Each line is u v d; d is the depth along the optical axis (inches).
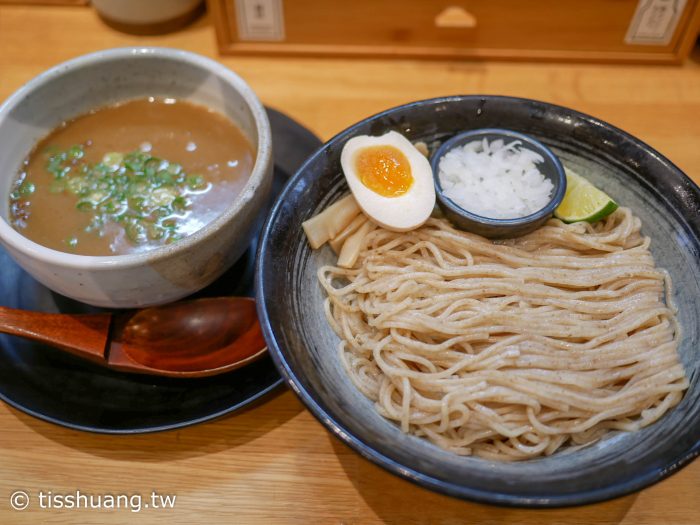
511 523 9.2
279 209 9.9
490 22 15.1
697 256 10.0
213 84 12.1
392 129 11.4
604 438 9.2
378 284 10.6
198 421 9.3
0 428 10.1
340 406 8.5
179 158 11.9
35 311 10.9
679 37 15.3
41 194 11.2
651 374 9.5
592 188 11.2
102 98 12.6
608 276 10.6
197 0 16.9
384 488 9.6
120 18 16.3
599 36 15.4
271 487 9.6
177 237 10.6
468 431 9.4
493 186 11.1
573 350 9.8
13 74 15.8
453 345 10.2
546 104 11.3
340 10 15.0
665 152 14.0
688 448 7.7
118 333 10.4
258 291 9.0
